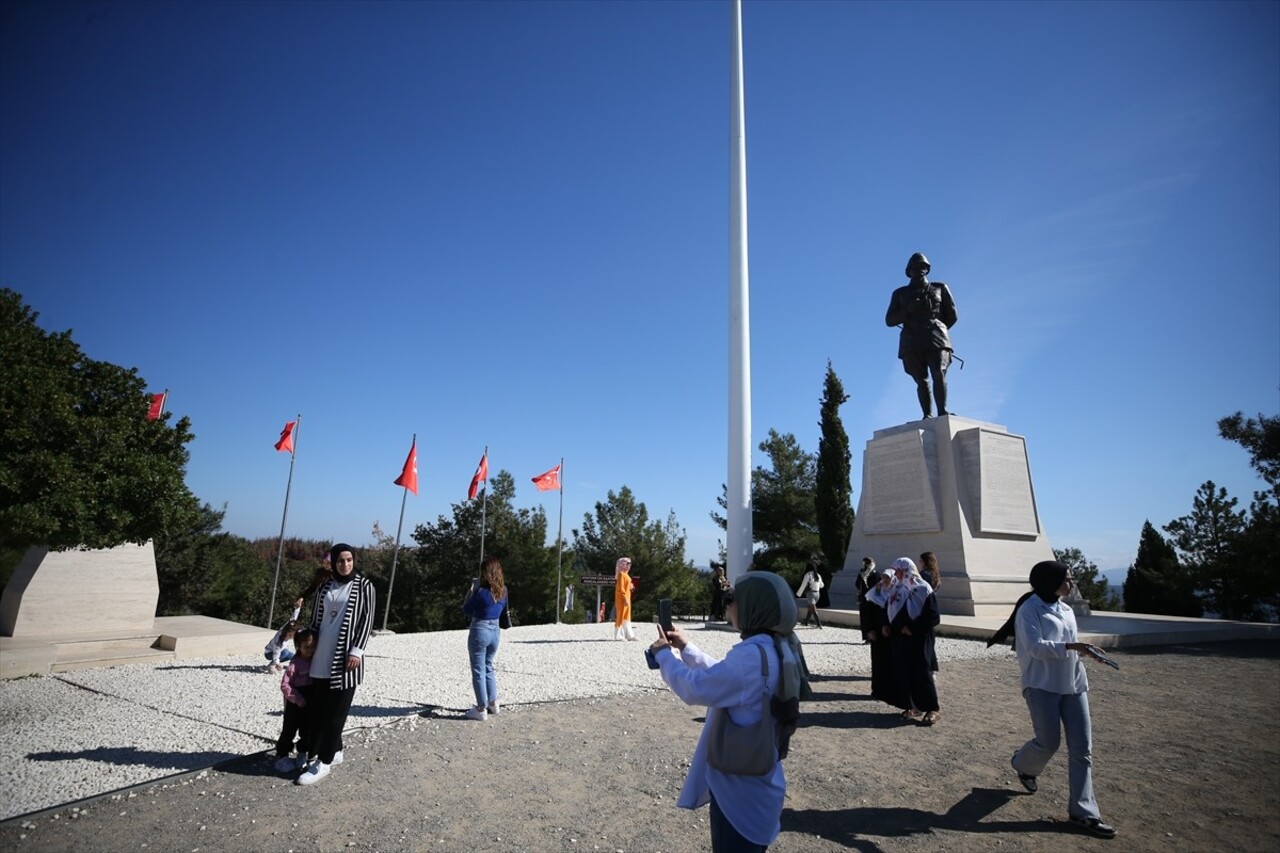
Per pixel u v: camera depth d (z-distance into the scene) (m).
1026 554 18.55
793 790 5.67
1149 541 28.23
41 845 4.55
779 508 33.97
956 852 4.56
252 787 5.66
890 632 8.09
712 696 2.95
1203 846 4.67
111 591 13.70
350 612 5.96
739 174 20.47
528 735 7.24
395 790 5.62
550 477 26.73
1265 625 16.58
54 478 7.62
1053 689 5.20
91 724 7.51
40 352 8.48
